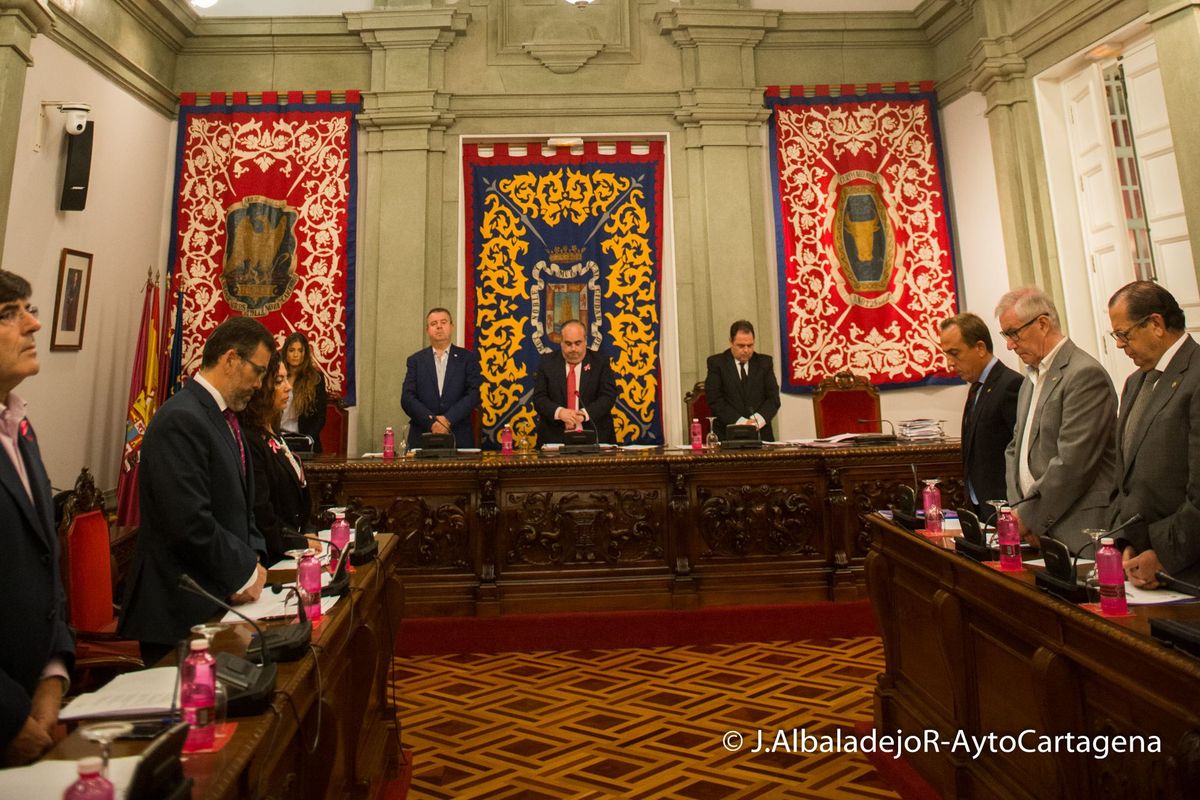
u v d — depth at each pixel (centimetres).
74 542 277
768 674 354
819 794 243
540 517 434
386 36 624
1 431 155
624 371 625
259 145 620
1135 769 149
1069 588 169
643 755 271
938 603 229
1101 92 503
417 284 611
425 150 621
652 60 646
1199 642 130
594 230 636
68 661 159
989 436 295
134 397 499
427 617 419
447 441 446
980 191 613
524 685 346
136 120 562
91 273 504
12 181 418
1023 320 246
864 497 451
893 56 655
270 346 223
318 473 420
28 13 407
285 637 151
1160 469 199
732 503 444
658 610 427
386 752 254
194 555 193
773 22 645
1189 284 443
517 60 637
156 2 566
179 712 120
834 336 633
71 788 86
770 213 650
